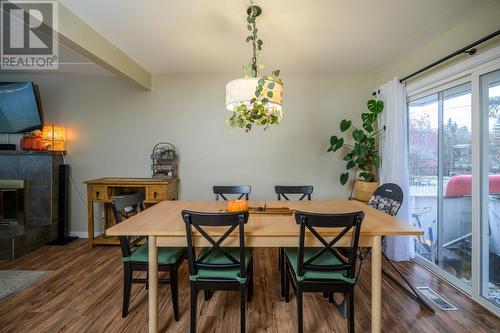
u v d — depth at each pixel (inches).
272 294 87.0
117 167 144.8
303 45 104.8
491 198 79.1
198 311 77.7
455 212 93.7
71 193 144.3
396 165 114.2
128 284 74.2
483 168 80.7
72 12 80.4
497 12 75.2
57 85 142.9
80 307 79.0
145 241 90.2
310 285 63.7
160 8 78.6
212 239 63.1
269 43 102.8
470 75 84.4
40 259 115.0
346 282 63.7
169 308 79.2
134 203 87.7
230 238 66.8
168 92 143.6
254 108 67.6
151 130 144.5
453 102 93.7
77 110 143.4
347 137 143.7
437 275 100.1
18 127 140.1
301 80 143.3
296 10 79.7
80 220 145.2
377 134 138.9
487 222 80.4
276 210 84.0
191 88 143.6
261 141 144.5
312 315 75.4
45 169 136.5
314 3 76.1
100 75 143.1
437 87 99.3
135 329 69.5
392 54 114.2
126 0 74.6
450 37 92.4
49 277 98.2
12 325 70.5
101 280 96.0
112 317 74.2
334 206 92.6
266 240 66.6
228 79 143.2
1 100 137.9
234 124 72.6
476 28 82.0
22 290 88.7
